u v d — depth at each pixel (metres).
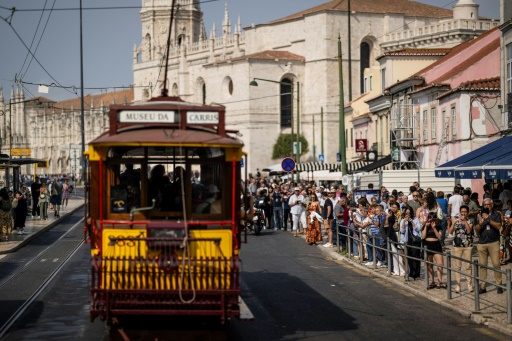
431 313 19.03
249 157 121.44
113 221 14.70
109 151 14.95
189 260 14.57
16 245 34.72
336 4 120.75
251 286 23.61
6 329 16.77
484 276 21.66
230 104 124.38
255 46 130.88
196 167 15.09
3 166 46.66
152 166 15.08
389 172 43.19
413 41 94.81
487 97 46.41
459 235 21.92
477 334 16.38
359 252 29.81
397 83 60.00
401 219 26.36
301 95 123.31
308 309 19.56
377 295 21.98
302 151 121.50
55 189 57.16
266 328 17.00
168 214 14.98
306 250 34.78
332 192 38.19
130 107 15.18
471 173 30.02
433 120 53.16
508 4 38.28
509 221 24.80
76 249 34.62
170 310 14.52
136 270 14.52
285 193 46.19
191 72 151.25
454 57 56.06
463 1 93.00
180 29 168.88
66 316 18.30
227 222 14.77
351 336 16.16
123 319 16.50
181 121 15.20
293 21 125.12
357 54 121.19
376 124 69.50
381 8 122.44
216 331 16.28
